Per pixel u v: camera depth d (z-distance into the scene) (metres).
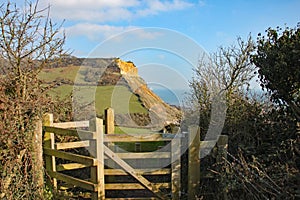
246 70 6.77
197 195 4.47
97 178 4.47
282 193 3.17
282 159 3.97
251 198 3.62
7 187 4.01
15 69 4.62
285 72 4.10
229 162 4.19
